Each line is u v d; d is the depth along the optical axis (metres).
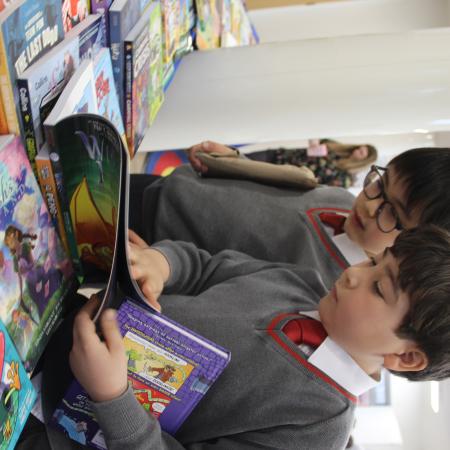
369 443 1.88
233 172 1.31
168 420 0.85
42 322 0.74
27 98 0.68
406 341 0.86
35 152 0.73
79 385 0.76
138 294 0.74
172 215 1.26
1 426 0.61
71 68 0.79
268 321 0.95
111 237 0.77
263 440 0.89
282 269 1.11
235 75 1.39
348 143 2.40
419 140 2.34
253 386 0.90
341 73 1.35
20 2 0.65
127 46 0.98
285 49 1.40
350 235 1.21
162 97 1.32
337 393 0.93
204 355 0.77
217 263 1.12
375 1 2.65
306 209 1.28
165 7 1.20
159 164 2.25
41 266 0.73
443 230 0.90
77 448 0.82
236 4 2.07
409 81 1.33
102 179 0.71
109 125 0.61
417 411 1.86
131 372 0.78
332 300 0.93
